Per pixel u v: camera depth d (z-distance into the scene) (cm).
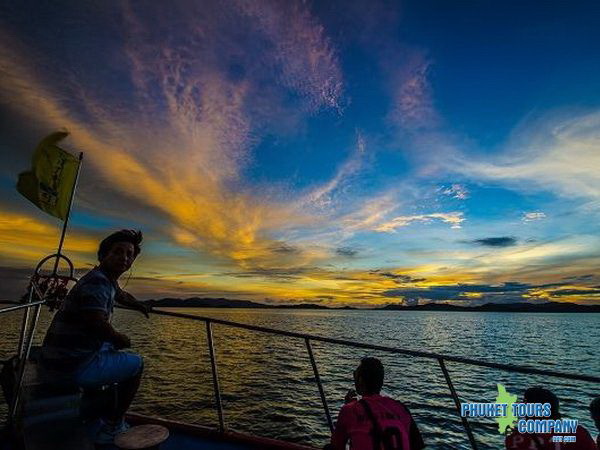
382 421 283
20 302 336
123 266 312
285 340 6781
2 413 1501
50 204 385
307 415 1933
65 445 254
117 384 302
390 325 14588
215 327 9069
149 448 237
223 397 2217
